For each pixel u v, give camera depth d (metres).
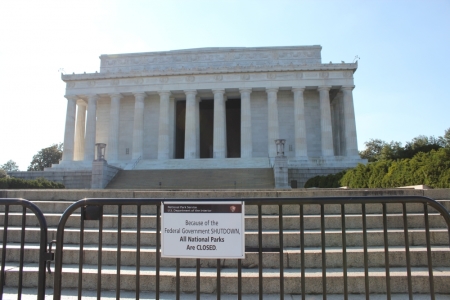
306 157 50.97
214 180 40.28
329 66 52.66
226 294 7.16
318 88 53.31
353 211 10.86
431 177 16.16
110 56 60.47
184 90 54.09
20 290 5.73
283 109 57.25
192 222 5.39
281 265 5.32
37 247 8.62
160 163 50.38
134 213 11.11
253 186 38.94
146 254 8.14
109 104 59.31
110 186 39.91
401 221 9.80
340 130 56.88
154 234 8.98
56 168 50.59
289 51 58.56
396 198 5.33
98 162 39.62
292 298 6.96
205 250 5.34
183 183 39.81
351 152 51.22
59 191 12.91
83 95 55.62
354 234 8.87
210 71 53.62
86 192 12.73
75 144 59.25
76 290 7.39
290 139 56.50
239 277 5.29
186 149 52.72
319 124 56.78
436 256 8.00
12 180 28.72
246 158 50.59
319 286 7.16
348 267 8.01
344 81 52.78
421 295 7.03
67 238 9.28
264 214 10.91
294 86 53.12
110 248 8.62
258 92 57.28
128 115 58.66
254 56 58.53
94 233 9.17
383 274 7.30
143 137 57.75
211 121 69.81
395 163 20.02
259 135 56.81
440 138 72.38
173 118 57.44
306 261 7.98
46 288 7.53
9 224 10.48
